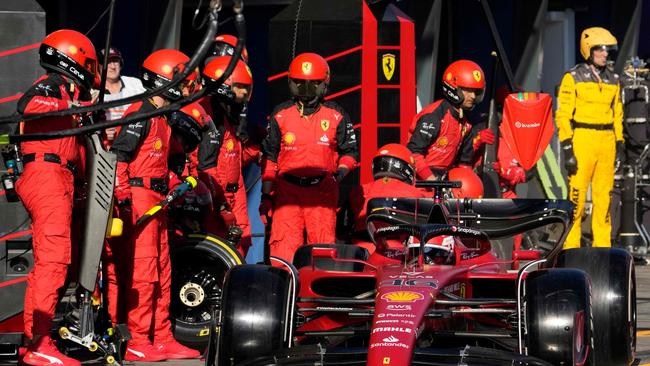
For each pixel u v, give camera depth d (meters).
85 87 25.81
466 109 37.91
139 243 27.64
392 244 27.03
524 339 21.45
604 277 24.02
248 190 39.25
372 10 43.47
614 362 23.81
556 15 65.56
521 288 21.97
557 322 21.05
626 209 53.81
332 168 34.41
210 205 30.62
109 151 25.77
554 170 55.66
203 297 29.61
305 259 26.73
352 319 24.48
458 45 58.81
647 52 69.94
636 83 53.53
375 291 24.09
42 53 25.28
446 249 24.86
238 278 21.91
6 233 25.66
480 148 40.38
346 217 36.88
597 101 48.22
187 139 29.77
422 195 34.06
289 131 34.06
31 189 25.05
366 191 35.22
